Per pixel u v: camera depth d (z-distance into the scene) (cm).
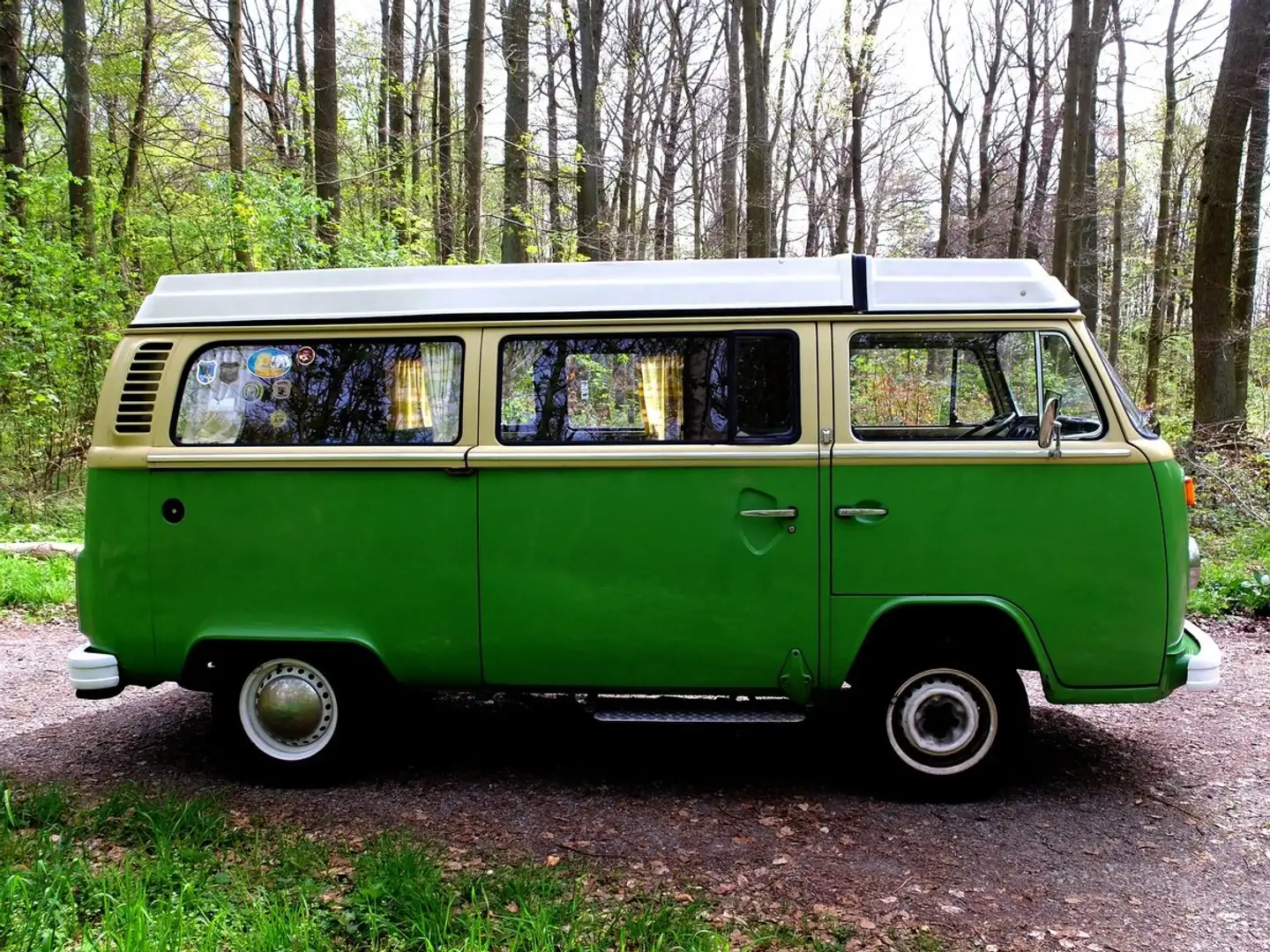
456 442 393
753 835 359
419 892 292
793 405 380
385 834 347
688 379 386
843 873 327
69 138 1365
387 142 1750
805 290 383
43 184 1190
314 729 409
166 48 1742
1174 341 1795
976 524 371
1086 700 374
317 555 396
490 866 328
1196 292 1146
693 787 408
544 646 391
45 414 1116
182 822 351
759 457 377
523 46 1334
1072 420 374
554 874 317
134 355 406
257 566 398
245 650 407
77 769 430
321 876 313
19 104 1329
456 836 357
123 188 1506
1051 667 372
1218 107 1118
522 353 393
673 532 382
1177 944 283
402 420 398
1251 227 1209
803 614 380
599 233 1450
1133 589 367
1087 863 337
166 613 402
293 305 403
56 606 751
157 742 467
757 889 314
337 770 412
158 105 1795
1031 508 369
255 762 411
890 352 383
